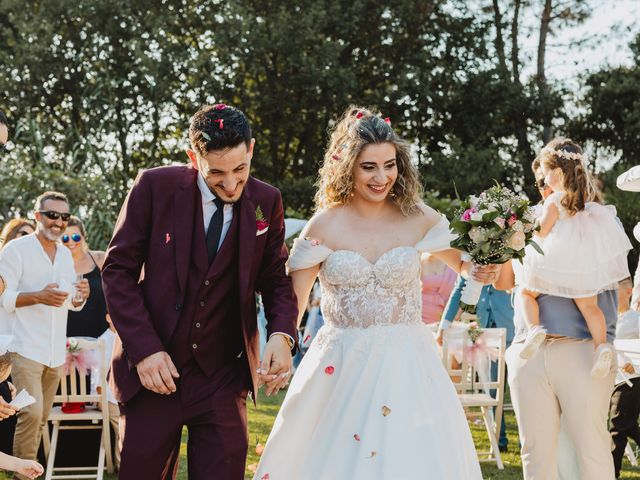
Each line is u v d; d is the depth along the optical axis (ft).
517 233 10.52
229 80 61.31
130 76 59.47
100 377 17.48
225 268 9.63
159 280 9.52
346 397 10.49
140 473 9.41
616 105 69.15
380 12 64.08
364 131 10.84
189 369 9.56
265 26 59.16
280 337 9.91
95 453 18.35
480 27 68.49
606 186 62.18
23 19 61.00
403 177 11.20
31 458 15.40
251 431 22.33
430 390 10.41
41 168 44.34
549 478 12.02
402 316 10.77
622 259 11.94
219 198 9.66
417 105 65.72
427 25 67.46
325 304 11.11
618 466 17.01
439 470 9.72
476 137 67.46
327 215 11.27
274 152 65.62
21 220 19.22
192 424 9.65
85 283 16.84
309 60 58.39
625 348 15.12
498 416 19.27
